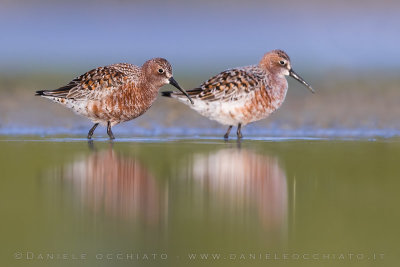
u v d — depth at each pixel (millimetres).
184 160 14305
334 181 12773
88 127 19188
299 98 24734
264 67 17438
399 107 22906
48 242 10031
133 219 10531
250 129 19203
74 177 12789
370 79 29203
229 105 16766
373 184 12641
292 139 17375
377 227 10547
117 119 16562
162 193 11836
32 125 19438
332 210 11148
